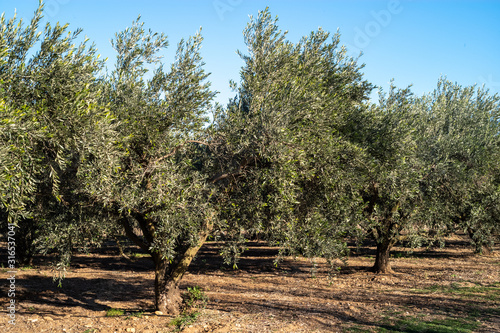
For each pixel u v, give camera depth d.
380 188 15.21
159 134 9.87
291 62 11.86
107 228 11.17
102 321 11.40
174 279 12.49
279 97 10.62
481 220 19.30
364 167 12.91
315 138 10.78
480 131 20.31
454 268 21.45
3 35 7.36
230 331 10.43
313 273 11.16
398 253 27.23
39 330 10.35
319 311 13.00
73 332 10.18
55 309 13.21
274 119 9.87
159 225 10.22
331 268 11.77
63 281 18.66
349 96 14.87
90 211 10.73
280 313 12.70
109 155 7.95
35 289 16.59
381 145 14.19
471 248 28.70
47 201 10.60
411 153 15.14
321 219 10.84
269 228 10.56
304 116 10.66
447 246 31.28
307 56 12.87
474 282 17.50
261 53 11.46
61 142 7.57
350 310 13.06
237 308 13.44
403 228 18.92
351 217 12.41
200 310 12.60
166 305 12.35
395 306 13.58
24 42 7.62
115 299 15.22
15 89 7.21
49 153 8.18
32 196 9.37
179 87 10.27
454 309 12.88
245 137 10.52
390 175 13.80
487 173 19.23
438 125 19.98
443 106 21.92
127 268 23.70
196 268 23.27
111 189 8.77
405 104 16.42
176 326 10.78
